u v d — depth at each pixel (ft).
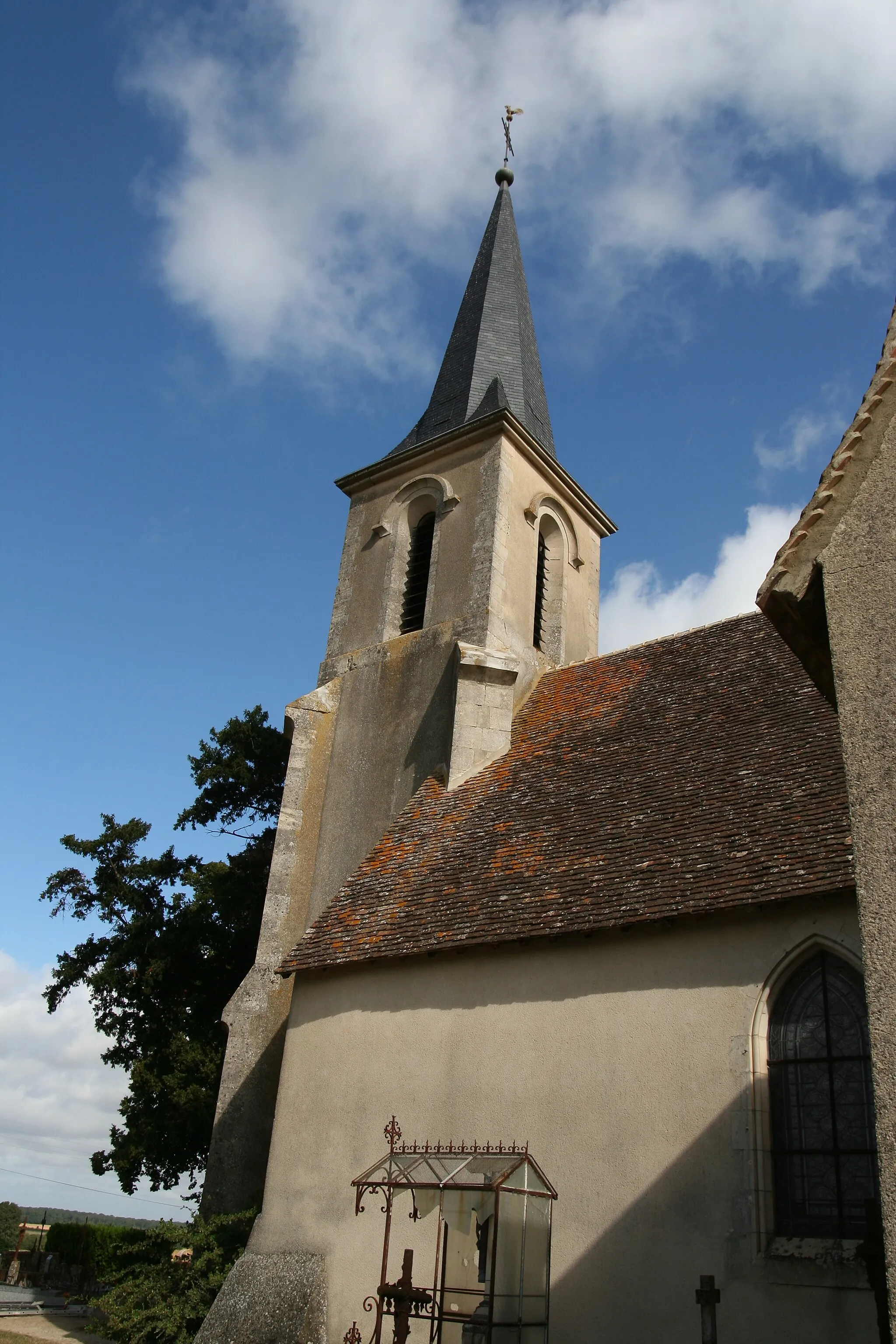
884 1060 17.10
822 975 30.66
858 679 20.42
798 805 34.76
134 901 78.74
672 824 37.63
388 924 41.83
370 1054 39.32
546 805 44.16
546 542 66.64
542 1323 28.68
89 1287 83.61
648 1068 32.09
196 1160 70.44
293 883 52.85
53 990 78.43
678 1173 30.19
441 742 53.31
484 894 39.83
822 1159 28.73
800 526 22.91
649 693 50.42
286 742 83.71
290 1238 38.40
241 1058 47.65
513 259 80.69
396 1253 35.27
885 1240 16.22
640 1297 29.30
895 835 18.62
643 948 33.86
